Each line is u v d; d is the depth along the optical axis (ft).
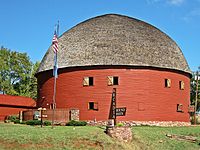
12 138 105.50
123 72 163.63
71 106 167.43
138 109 162.50
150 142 124.16
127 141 119.24
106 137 116.78
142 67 165.17
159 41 178.91
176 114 172.76
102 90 163.22
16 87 295.07
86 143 109.81
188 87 185.37
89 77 165.58
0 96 220.23
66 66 169.37
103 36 173.58
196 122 223.30
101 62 164.04
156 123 164.66
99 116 162.30
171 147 122.83
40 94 185.78
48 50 192.24
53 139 108.47
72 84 168.25
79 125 150.92
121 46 168.86
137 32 177.37
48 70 177.99
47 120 157.38
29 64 295.07
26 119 166.50
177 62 177.27
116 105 161.38
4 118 217.15
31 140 105.81
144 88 164.35
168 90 170.60
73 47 174.70
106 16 189.57
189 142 131.13
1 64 282.97
